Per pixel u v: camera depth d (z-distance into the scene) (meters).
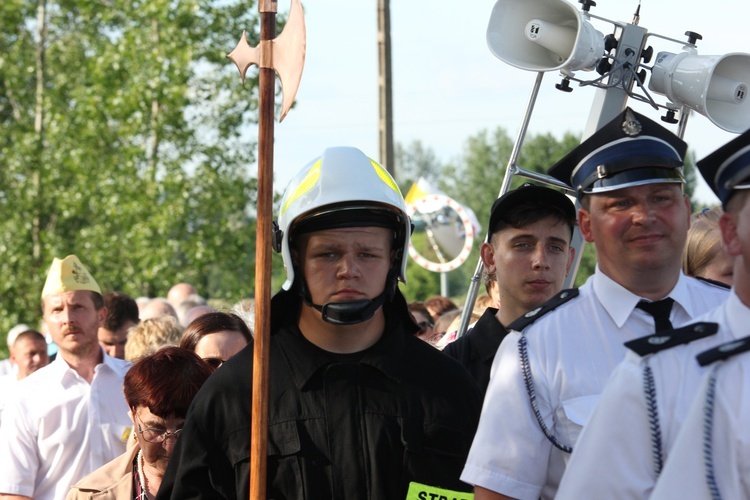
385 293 3.88
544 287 4.64
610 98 5.24
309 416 3.76
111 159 25.09
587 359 3.41
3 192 28.06
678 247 3.41
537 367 3.41
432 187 15.91
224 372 3.90
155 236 24.25
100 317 6.68
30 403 6.32
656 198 3.38
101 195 25.22
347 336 3.83
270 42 4.06
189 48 24.03
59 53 30.30
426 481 3.73
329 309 3.74
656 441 2.67
